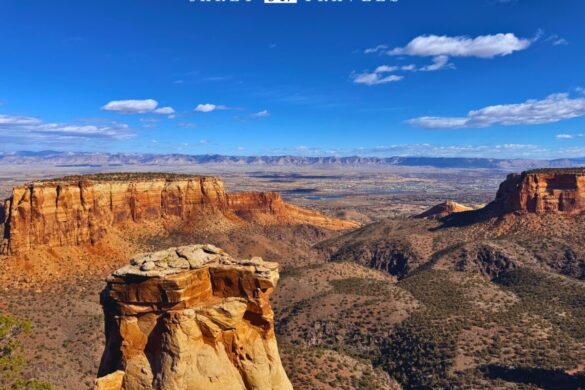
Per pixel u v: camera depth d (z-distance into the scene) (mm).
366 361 73250
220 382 25328
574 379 62594
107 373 26906
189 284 26203
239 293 27484
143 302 25984
